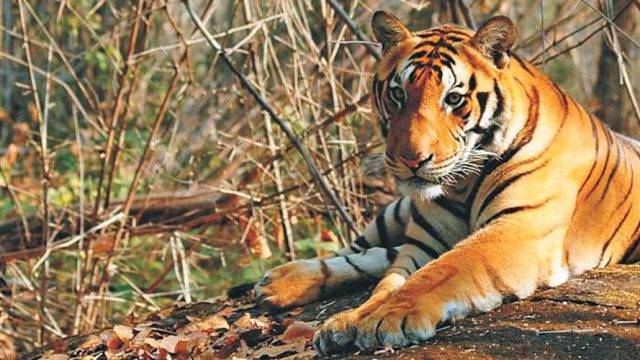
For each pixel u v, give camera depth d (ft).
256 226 40.96
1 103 62.59
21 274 40.09
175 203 41.68
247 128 51.37
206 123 51.80
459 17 37.58
